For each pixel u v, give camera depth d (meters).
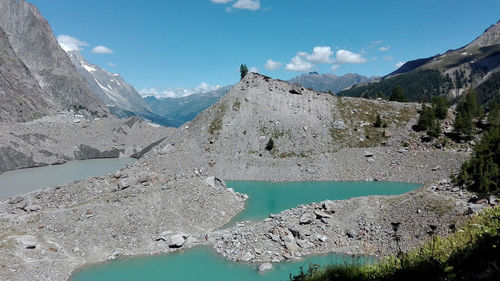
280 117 138.25
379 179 108.25
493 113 124.19
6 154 157.62
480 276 14.21
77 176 139.75
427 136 122.50
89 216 60.41
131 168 105.00
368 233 55.84
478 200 51.31
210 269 49.47
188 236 59.53
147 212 64.44
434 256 19.06
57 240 55.66
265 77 159.12
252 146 127.44
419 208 55.28
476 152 63.25
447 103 159.88
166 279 47.16
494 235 17.56
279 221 60.12
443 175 101.75
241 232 57.66
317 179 111.44
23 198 69.12
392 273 17.50
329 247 54.34
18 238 52.12
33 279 46.38
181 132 141.12
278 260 50.91
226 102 146.62
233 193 85.31
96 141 198.62
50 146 181.88
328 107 145.12
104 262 52.81
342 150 123.19
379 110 143.62
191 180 78.19
